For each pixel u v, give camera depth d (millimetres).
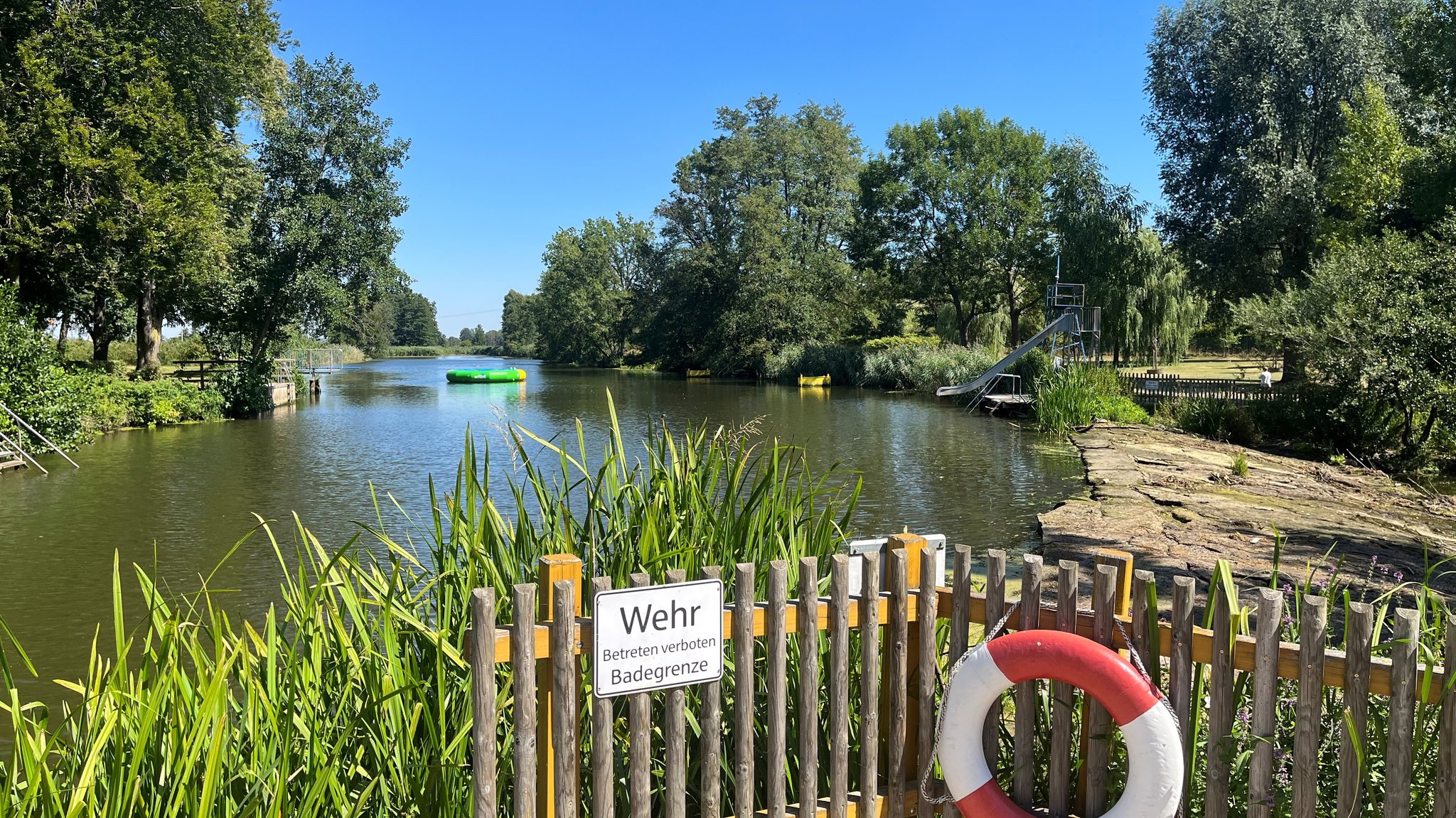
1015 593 6434
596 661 2113
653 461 3268
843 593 2414
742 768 2334
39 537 9734
